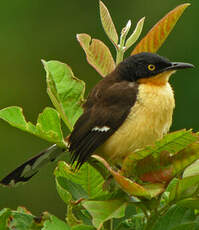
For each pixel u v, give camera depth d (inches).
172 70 412.8
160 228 317.4
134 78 415.5
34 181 764.0
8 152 796.6
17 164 795.4
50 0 876.0
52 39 874.1
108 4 880.9
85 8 878.4
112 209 299.0
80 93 382.0
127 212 355.9
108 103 397.1
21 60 868.0
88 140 386.3
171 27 377.7
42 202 765.3
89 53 374.6
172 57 791.7
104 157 406.9
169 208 321.7
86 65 868.6
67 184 351.3
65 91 380.8
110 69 378.3
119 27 879.7
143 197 308.0
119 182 296.4
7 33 871.7
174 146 306.7
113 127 392.5
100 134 389.7
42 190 764.0
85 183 354.6
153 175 313.3
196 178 305.6
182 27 792.9
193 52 783.1
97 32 876.6
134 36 382.3
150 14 866.1
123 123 394.3
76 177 355.9
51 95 372.8
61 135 362.0
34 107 858.8
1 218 335.6
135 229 335.9
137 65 414.6
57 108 380.8
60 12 877.8
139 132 394.3
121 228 345.1
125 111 394.0
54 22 876.6
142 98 396.5
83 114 388.2
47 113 354.6
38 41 872.9
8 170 794.2
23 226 334.3
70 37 874.1
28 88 861.8
